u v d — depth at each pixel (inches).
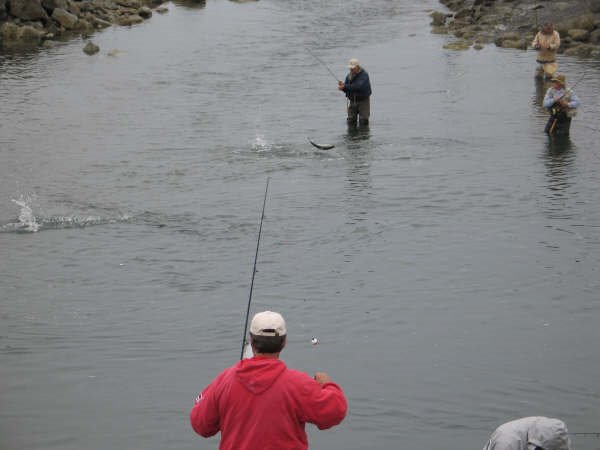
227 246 606.9
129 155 852.6
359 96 957.2
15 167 810.8
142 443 349.4
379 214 672.4
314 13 1895.9
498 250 593.6
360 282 538.9
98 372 415.8
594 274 548.7
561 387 404.5
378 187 745.0
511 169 794.8
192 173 791.1
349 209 685.3
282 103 1085.8
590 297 514.0
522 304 505.4
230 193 730.2
